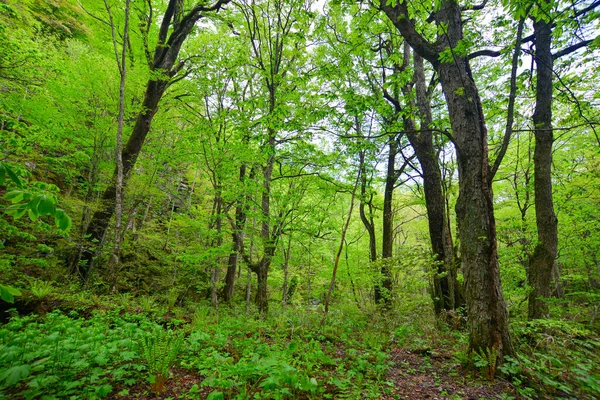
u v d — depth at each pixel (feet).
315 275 47.14
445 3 17.99
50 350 11.39
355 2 20.52
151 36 36.04
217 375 11.87
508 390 12.36
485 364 13.24
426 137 30.32
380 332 22.93
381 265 27.68
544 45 20.71
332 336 20.88
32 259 23.02
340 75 26.37
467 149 16.28
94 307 21.59
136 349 13.73
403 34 18.74
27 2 29.78
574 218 32.17
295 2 27.76
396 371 15.17
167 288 36.73
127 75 31.30
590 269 46.29
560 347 15.47
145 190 33.91
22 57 23.24
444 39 17.79
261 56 34.04
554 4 12.50
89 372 11.59
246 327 20.61
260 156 27.12
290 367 9.11
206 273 39.70
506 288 31.86
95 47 36.55
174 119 40.32
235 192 27.37
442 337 21.50
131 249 37.24
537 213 21.63
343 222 47.85
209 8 32.81
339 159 29.35
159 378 11.51
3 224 20.39
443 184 27.32
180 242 38.93
